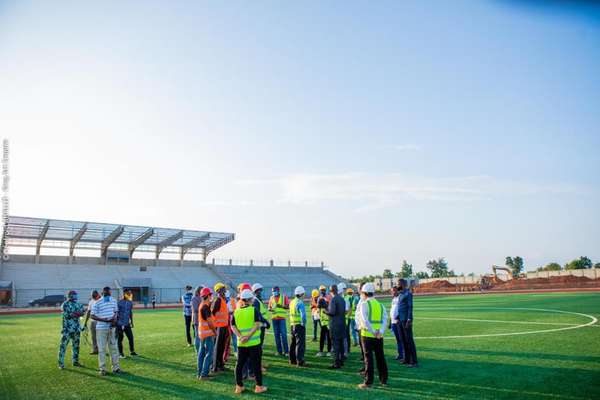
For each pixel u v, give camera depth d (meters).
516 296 47.44
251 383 9.42
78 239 55.53
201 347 10.06
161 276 60.81
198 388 9.12
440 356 11.82
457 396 7.91
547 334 15.32
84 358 13.07
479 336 15.32
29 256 55.38
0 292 46.00
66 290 50.03
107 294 11.04
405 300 10.97
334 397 8.09
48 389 9.27
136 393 8.82
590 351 11.88
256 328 8.70
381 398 7.94
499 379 9.05
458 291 77.00
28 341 17.23
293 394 8.39
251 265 74.44
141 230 55.44
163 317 29.86
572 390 8.09
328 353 12.84
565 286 71.50
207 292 10.41
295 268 80.06
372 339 8.88
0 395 8.88
